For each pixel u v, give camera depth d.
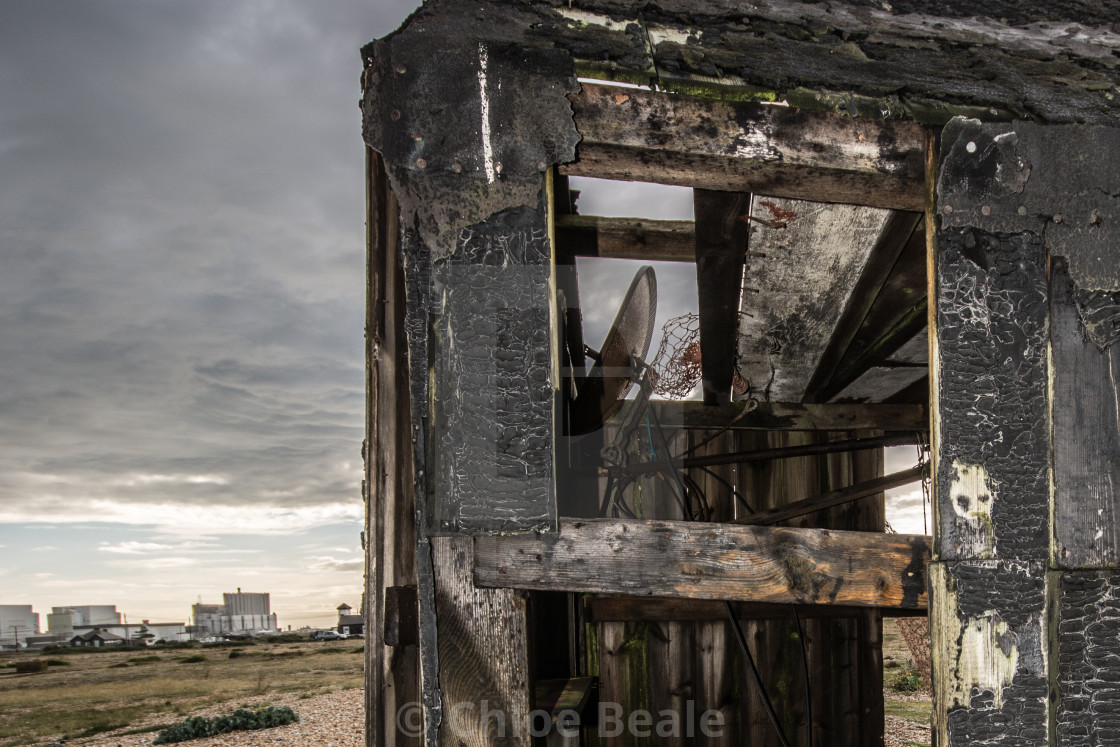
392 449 2.76
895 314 3.70
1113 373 2.44
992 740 2.19
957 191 2.38
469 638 2.00
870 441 4.09
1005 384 2.35
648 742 4.36
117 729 14.28
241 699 18.20
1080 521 2.34
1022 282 2.39
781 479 4.75
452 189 2.13
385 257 2.83
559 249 3.60
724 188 2.49
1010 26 2.94
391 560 2.71
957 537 2.25
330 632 66.69
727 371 4.30
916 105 2.40
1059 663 2.27
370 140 2.12
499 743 1.96
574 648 4.16
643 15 2.52
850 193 2.52
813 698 4.54
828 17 2.75
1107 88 2.71
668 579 2.06
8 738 13.68
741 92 2.28
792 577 2.13
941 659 2.20
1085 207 2.45
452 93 2.17
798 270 3.44
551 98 2.20
